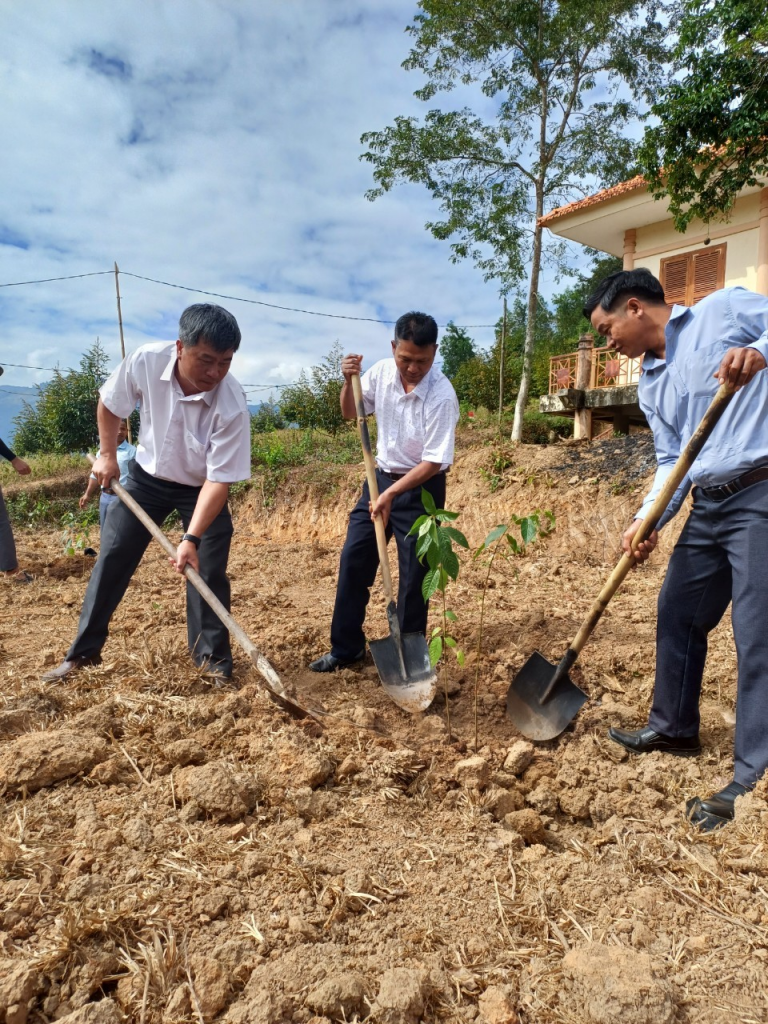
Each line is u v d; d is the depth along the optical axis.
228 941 1.65
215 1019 1.47
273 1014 1.44
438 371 3.48
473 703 3.36
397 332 3.24
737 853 2.11
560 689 2.97
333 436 14.84
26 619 4.87
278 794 2.27
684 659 2.74
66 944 1.57
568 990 1.58
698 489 2.59
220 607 2.88
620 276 2.65
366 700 3.33
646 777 2.63
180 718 2.74
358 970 1.61
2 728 2.62
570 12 11.21
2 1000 1.43
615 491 7.77
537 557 7.21
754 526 2.34
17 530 11.51
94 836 1.98
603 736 2.99
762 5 6.87
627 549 2.69
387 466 3.64
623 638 4.06
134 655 3.34
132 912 1.69
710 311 2.46
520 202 12.04
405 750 2.66
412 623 3.48
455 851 2.14
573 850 2.26
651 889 1.96
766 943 1.74
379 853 2.08
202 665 3.25
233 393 3.09
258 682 3.41
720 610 2.68
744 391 2.36
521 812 2.38
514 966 1.69
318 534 10.36
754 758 2.35
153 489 3.25
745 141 7.42
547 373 18.66
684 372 2.53
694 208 8.16
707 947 1.74
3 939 1.59
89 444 18.78
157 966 1.55
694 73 7.53
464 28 11.84
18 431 19.67
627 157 12.29
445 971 1.64
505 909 1.88
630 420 11.28
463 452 10.76
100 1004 1.43
